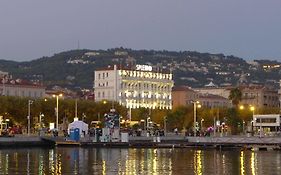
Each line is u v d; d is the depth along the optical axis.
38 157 132.62
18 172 94.88
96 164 112.81
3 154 143.62
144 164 113.25
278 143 179.12
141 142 192.88
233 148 180.38
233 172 97.38
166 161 121.75
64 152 156.62
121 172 96.50
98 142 191.00
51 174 92.44
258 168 105.31
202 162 119.19
